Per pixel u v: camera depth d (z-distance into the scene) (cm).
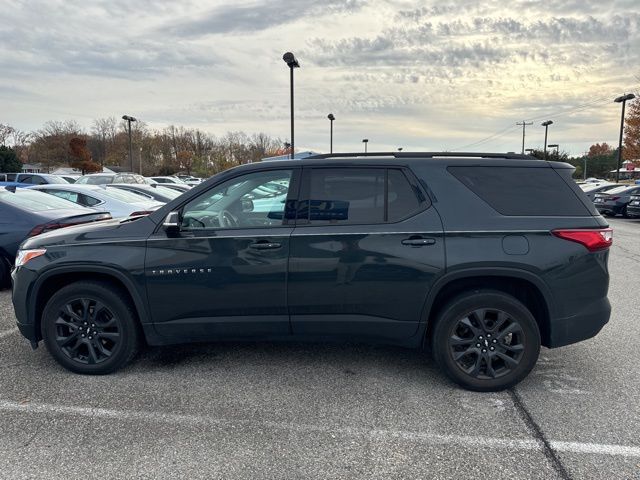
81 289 368
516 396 344
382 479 251
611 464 262
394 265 344
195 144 8381
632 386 360
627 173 7062
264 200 362
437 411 323
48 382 367
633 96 3120
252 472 256
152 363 405
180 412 321
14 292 379
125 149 8025
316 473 256
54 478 251
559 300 341
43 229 618
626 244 1144
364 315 355
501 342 346
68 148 7469
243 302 357
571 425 304
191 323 365
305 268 349
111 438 289
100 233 371
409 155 371
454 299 347
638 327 499
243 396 345
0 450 277
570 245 339
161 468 260
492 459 268
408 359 414
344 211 353
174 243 358
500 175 355
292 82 1884
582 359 412
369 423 307
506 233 338
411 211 349
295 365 401
